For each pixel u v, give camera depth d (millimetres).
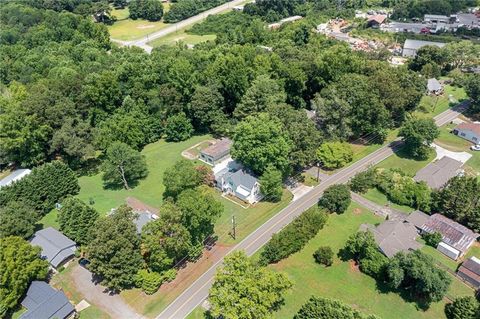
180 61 138250
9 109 114438
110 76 127125
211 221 80312
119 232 73875
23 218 83062
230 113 136250
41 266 74562
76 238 82562
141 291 74875
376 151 119562
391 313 71000
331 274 78812
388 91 121375
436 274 70500
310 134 106062
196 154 120062
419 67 170875
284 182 105938
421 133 112688
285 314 70188
